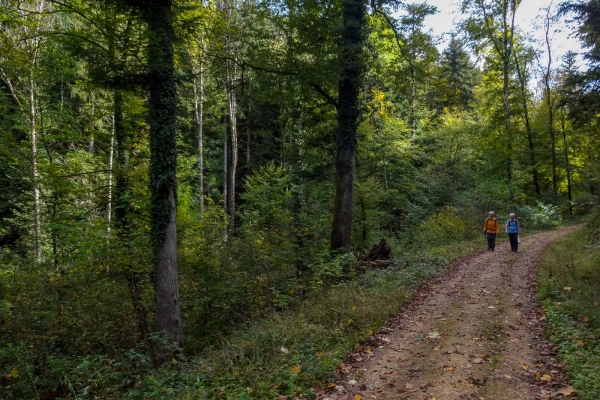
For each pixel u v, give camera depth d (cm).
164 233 888
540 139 3094
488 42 2691
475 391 488
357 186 2061
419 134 2961
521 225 2422
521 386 490
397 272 1209
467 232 2116
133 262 879
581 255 1177
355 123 1341
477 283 1065
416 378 541
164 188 895
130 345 940
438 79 1459
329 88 1404
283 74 1325
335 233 1333
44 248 1662
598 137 1839
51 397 723
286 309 1064
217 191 3108
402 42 1419
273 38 1345
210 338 1013
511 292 947
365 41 1285
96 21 996
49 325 887
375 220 2162
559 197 2866
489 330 703
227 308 1101
